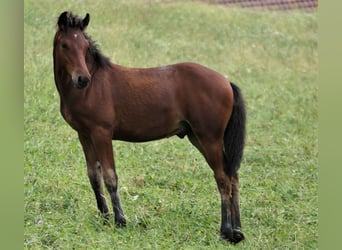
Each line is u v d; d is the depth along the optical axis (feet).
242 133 35.83
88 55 35.37
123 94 35.55
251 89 63.52
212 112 35.37
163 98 35.76
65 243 32.83
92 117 35.14
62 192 39.42
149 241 33.71
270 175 45.27
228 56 71.67
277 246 34.78
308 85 66.90
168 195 40.42
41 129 48.57
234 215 35.70
